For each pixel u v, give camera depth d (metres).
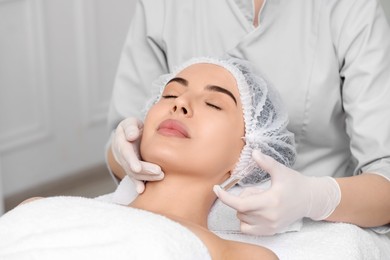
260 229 1.31
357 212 1.42
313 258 1.33
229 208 1.43
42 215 1.20
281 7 1.58
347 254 1.35
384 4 2.09
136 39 1.75
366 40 1.51
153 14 1.70
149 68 1.74
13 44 2.95
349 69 1.52
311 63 1.55
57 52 3.10
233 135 1.39
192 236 1.18
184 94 1.40
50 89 3.12
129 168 1.40
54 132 3.18
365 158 1.50
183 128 1.36
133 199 1.46
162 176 1.36
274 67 1.58
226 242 1.24
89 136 3.31
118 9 3.27
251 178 1.49
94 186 3.26
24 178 3.12
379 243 1.48
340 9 1.54
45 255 1.12
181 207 1.36
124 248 1.11
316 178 1.38
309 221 1.46
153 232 1.14
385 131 1.48
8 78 2.97
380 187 1.43
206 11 1.65
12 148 3.05
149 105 1.58
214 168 1.36
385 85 1.50
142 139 1.40
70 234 1.15
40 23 3.00
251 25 1.61
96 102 3.30
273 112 1.46
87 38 3.18
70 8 3.10
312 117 1.57
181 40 1.67
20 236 1.17
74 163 3.28
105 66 3.30
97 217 1.18
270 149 1.45
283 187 1.29
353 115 1.51
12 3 2.90
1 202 2.76
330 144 1.61
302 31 1.57
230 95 1.41
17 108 3.04
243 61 1.50
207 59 1.49
